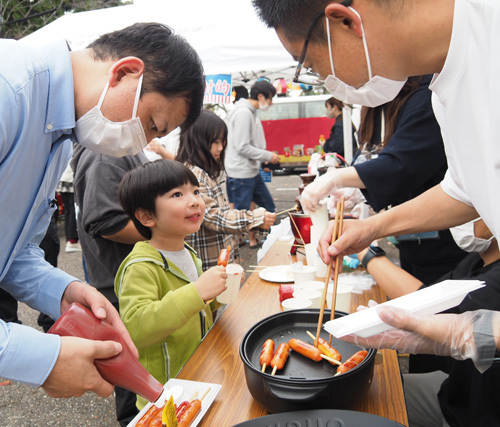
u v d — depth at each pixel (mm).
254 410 1032
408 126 1854
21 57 965
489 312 899
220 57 3918
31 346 844
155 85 1084
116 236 1946
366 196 1929
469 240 1450
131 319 1417
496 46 779
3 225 1028
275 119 12594
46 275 1285
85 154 2057
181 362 1574
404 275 1590
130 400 2039
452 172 1379
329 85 1097
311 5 940
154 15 3975
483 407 1142
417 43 902
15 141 936
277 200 9227
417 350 909
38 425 2475
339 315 1258
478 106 866
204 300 1398
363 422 878
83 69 1079
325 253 1412
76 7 9250
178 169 1647
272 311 1619
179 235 1703
